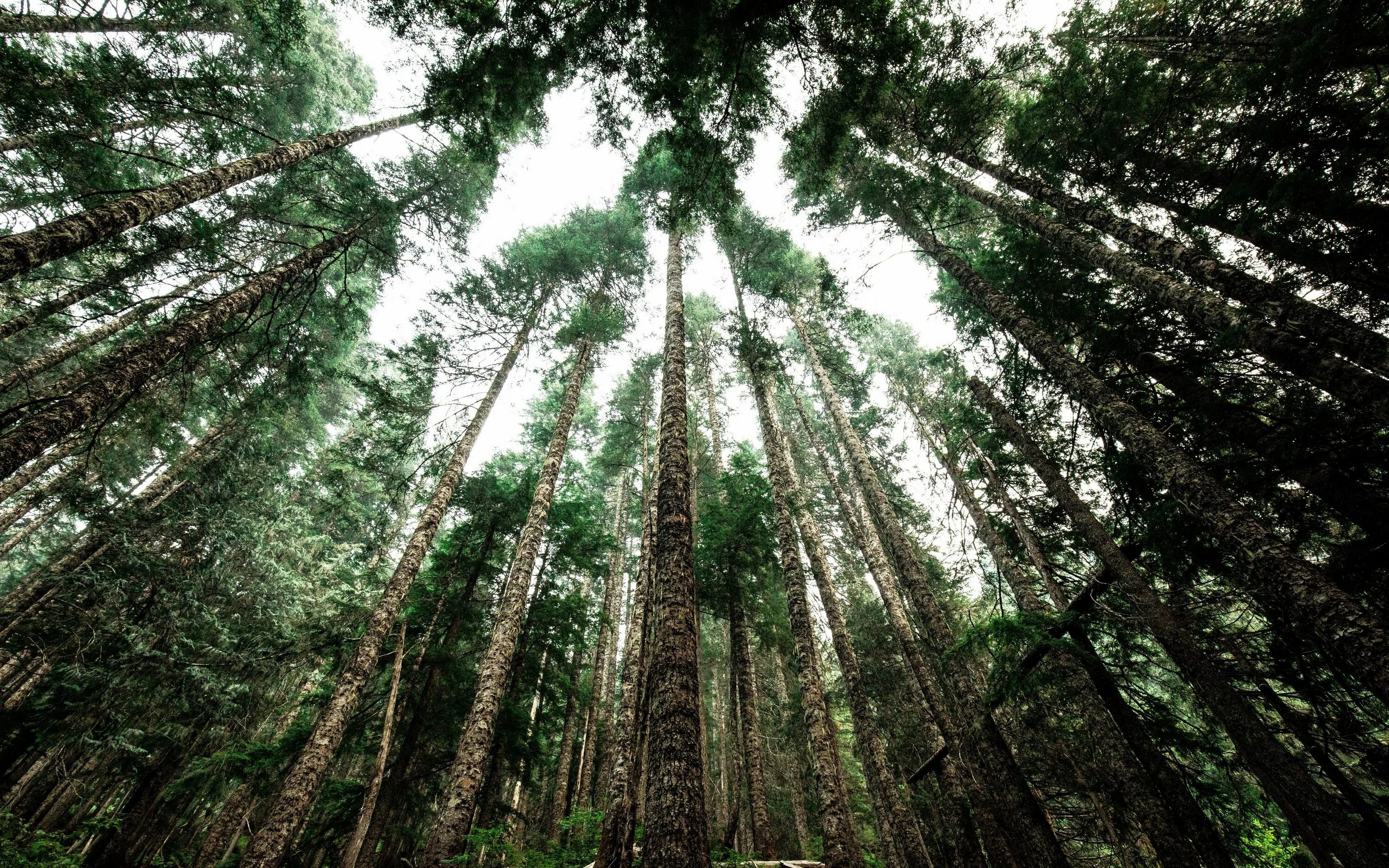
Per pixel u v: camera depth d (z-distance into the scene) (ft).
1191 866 15.38
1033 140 24.00
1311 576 12.05
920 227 30.71
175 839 43.06
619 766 23.53
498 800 38.27
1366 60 14.20
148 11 27.63
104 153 24.11
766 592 44.42
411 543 31.99
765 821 31.12
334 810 33.14
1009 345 25.80
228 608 36.24
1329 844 12.76
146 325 35.12
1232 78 19.39
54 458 32.07
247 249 39.91
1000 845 21.29
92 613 30.99
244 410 35.24
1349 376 12.35
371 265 43.62
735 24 19.16
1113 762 17.98
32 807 37.37
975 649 22.93
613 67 21.09
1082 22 23.70
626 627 81.05
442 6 19.62
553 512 47.01
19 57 19.03
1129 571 18.54
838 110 23.07
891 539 32.71
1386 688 9.74
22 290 27.40
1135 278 18.15
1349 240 16.05
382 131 32.65
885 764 26.61
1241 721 15.06
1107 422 18.42
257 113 34.32
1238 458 17.33
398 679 29.66
